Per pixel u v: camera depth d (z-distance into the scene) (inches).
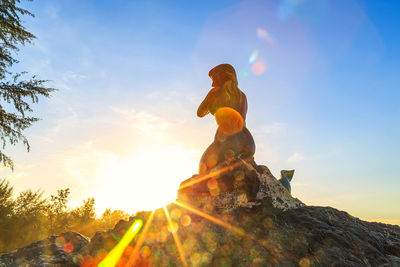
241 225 128.6
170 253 127.9
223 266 115.2
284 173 191.8
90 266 145.0
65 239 183.5
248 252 116.0
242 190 145.8
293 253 112.3
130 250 137.5
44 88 388.5
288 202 147.2
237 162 154.5
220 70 189.3
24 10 372.8
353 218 146.3
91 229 1234.6
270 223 127.6
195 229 131.8
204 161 174.7
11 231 794.8
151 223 142.7
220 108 176.9
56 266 153.4
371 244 120.5
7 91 364.5
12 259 158.7
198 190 159.5
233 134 170.2
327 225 126.6
